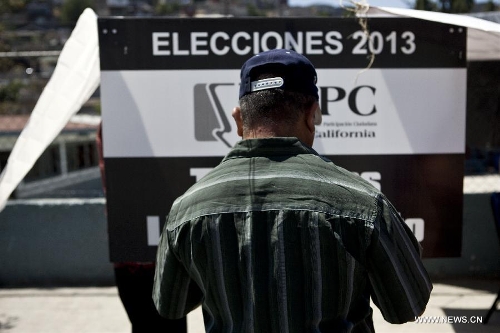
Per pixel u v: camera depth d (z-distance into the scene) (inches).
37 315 217.0
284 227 65.1
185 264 71.1
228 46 132.6
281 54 72.1
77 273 253.0
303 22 132.1
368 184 70.0
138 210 135.7
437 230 136.4
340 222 64.6
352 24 132.3
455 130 134.5
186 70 133.2
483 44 164.4
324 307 64.4
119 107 133.6
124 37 132.0
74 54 141.5
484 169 333.1
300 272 64.4
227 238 66.5
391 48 132.9
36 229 251.1
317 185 66.6
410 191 135.8
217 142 134.6
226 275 66.4
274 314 64.6
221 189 68.7
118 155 134.6
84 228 250.8
